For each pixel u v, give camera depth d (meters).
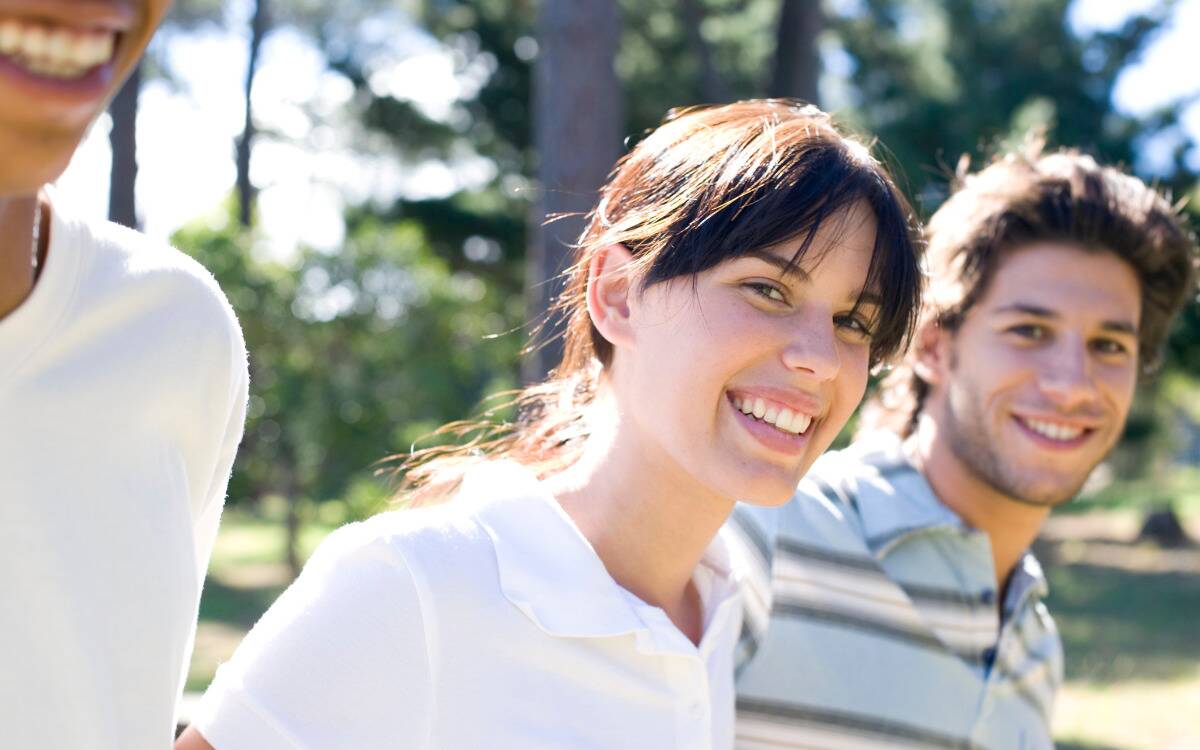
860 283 1.59
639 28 16.62
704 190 1.56
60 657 1.21
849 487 2.26
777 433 1.55
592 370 1.75
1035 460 2.25
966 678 2.20
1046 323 2.24
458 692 1.46
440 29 19.22
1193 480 31.95
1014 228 2.27
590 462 1.66
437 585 1.47
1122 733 7.80
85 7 1.00
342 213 19.94
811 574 2.14
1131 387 2.31
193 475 1.39
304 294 11.19
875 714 2.11
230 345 1.40
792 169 1.56
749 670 2.06
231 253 11.15
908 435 2.44
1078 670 9.79
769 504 1.56
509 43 18.59
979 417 2.27
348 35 22.00
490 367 11.84
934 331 2.36
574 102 7.20
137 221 10.43
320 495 11.20
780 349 1.54
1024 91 17.11
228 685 1.47
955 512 2.32
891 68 18.05
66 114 1.01
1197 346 15.18
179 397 1.33
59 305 1.21
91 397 1.23
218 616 10.73
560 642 1.50
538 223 7.22
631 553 1.61
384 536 1.49
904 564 2.21
